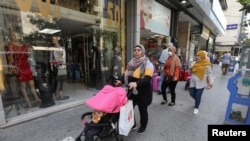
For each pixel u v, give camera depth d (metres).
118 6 5.23
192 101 4.16
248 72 2.56
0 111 2.60
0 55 3.05
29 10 3.29
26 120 2.86
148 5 6.08
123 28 5.50
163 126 2.75
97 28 5.11
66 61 5.91
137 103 2.35
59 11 3.90
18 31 3.44
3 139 2.29
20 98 3.31
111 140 2.26
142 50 2.22
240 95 2.66
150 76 2.13
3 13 3.13
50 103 3.63
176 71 3.60
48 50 4.27
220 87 5.98
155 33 6.97
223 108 3.65
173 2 7.27
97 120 1.90
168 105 3.83
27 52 3.57
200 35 12.97
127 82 2.32
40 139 2.30
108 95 1.87
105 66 5.29
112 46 5.37
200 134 2.49
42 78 3.79
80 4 4.55
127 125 1.97
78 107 3.60
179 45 10.88
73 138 2.25
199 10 8.41
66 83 5.78
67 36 5.81
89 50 5.63
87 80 5.75
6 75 3.13
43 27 4.09
